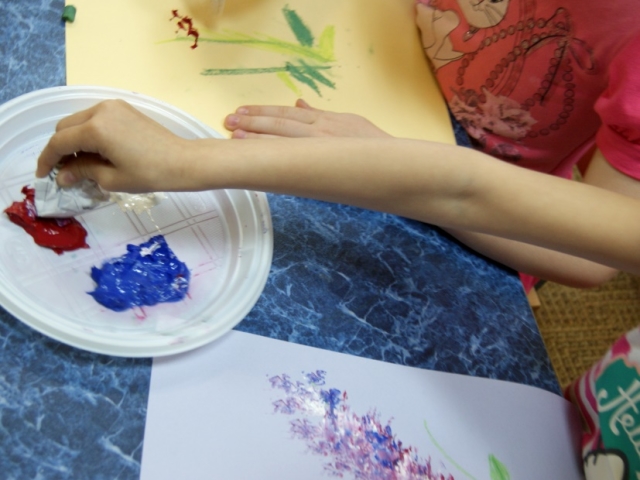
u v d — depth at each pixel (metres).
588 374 0.64
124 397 0.46
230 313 0.51
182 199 0.58
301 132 0.63
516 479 0.55
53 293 0.48
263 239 0.57
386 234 0.65
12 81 0.57
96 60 0.62
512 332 0.64
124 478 0.43
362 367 0.55
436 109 0.77
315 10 0.77
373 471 0.50
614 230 0.48
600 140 0.66
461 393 0.57
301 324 0.55
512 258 0.67
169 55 0.66
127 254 0.53
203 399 0.48
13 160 0.53
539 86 0.71
